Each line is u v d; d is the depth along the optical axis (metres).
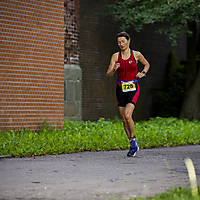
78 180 12.57
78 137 22.75
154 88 47.09
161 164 16.20
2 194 10.65
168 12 38.38
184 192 10.35
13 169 14.62
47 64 26.50
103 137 23.78
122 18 41.41
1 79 24.09
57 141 21.45
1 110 24.00
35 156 18.47
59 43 27.17
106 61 42.09
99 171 14.32
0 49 24.14
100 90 41.44
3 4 24.36
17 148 18.88
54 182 12.23
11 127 24.42
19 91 24.92
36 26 25.92
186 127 32.47
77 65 36.94
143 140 24.39
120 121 38.66
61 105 27.22
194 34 43.34
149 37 46.66
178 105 47.22
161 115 46.75
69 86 35.75
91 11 40.66
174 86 47.59
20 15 25.12
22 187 11.50
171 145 24.89
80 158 17.88
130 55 18.03
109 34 42.44
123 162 16.67
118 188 11.41
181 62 49.97
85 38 40.00
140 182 12.31
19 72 24.97
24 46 25.27
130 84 18.23
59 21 27.17
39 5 26.08
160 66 47.84
